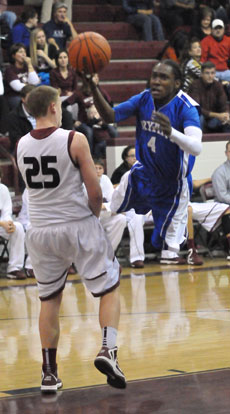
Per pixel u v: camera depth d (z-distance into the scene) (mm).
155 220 7527
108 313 6273
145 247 15820
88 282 6391
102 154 16812
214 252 16719
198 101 17719
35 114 6391
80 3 21938
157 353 7828
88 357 7746
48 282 6477
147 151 7309
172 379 6711
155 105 7148
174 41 18938
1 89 15758
